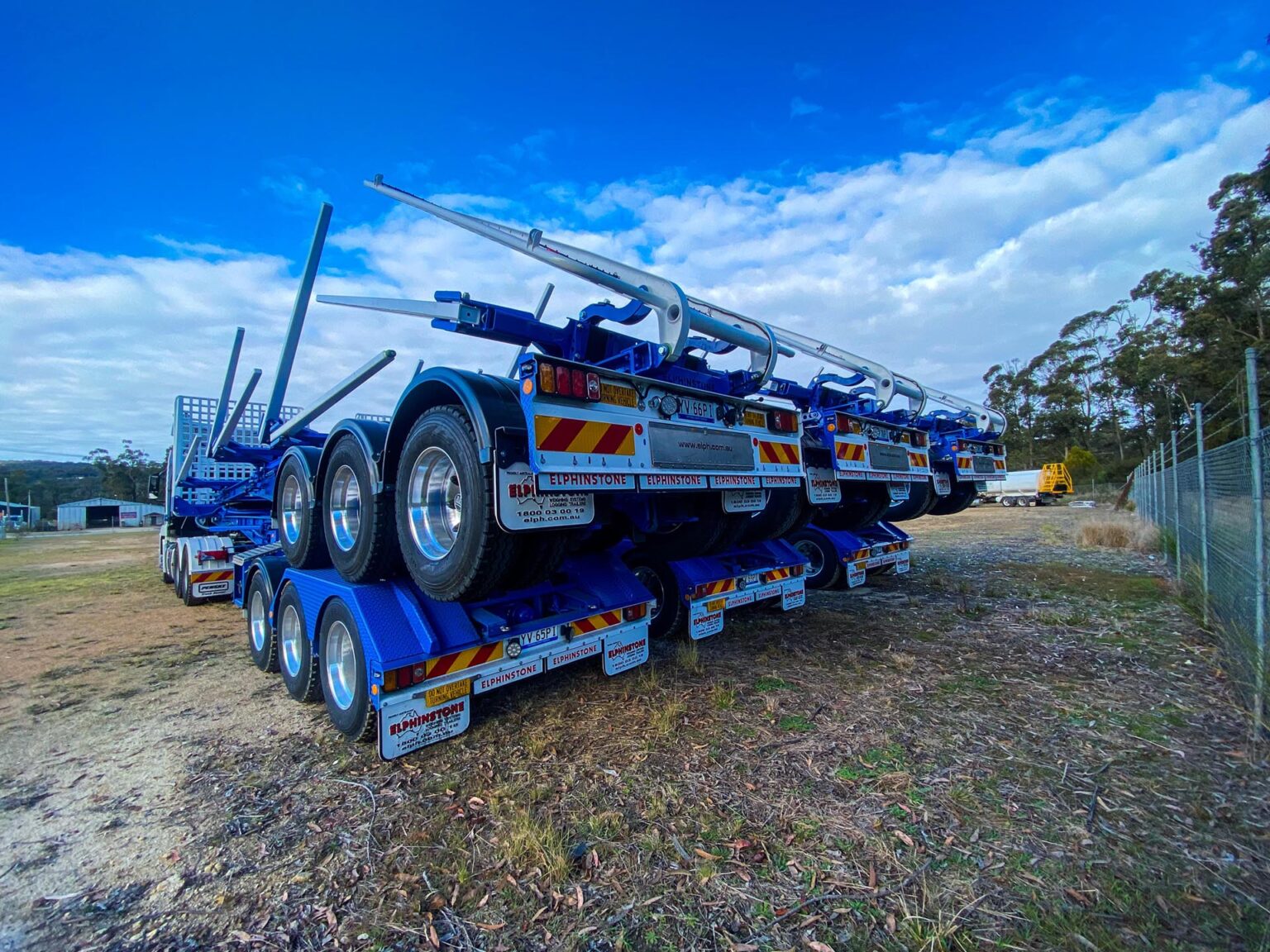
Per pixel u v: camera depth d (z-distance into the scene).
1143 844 2.08
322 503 3.88
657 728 3.19
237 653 5.20
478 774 2.76
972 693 3.59
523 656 3.39
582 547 4.18
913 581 7.52
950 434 7.40
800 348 6.46
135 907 1.95
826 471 5.21
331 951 1.74
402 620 3.12
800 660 4.33
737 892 1.91
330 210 5.36
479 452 2.52
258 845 2.28
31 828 2.44
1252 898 1.80
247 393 6.82
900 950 1.65
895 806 2.38
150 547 19.97
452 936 1.77
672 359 3.07
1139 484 17.27
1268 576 3.40
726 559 5.35
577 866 2.08
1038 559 9.38
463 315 3.17
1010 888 1.88
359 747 3.11
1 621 6.74
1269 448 3.45
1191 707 3.30
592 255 3.22
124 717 3.67
